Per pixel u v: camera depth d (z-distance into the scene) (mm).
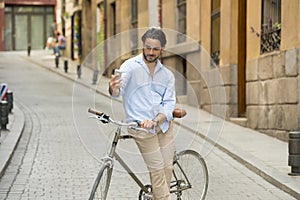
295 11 14031
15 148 13695
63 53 49125
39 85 31641
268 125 15836
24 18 58375
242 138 15156
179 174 7504
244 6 18828
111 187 9938
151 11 27016
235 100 18750
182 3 23703
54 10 58531
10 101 20219
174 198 7523
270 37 15852
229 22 18797
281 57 14891
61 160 12422
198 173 7863
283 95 14812
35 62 44344
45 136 15906
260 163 11602
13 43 58156
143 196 7238
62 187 9961
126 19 31734
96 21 38719
